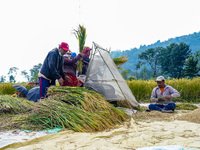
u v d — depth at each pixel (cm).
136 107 571
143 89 880
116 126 358
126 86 556
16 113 400
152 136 286
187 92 852
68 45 521
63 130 320
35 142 260
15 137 278
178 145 223
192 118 401
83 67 660
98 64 533
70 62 584
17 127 332
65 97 408
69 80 546
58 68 525
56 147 238
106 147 235
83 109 379
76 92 424
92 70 539
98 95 452
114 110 420
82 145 246
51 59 495
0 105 399
